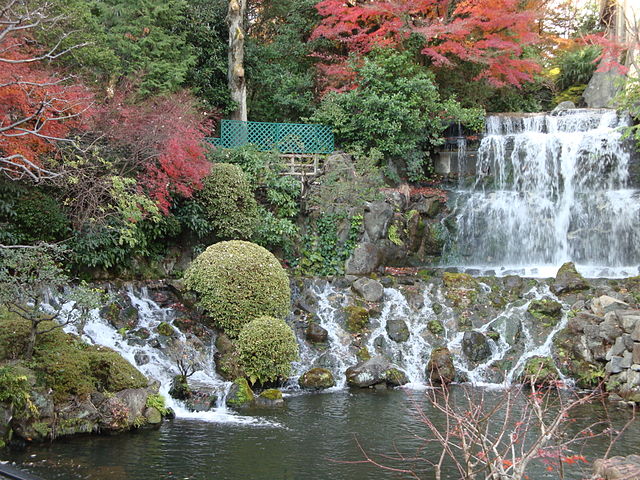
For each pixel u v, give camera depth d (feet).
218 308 37.37
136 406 27.40
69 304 35.88
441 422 28.53
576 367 37.76
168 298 40.52
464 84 67.72
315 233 51.60
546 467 22.00
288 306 39.55
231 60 62.23
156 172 43.11
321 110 61.31
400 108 57.57
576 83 82.48
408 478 21.48
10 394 24.47
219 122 62.13
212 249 39.50
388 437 26.18
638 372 33.58
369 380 36.52
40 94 31.68
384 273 50.03
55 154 37.63
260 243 48.83
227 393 32.01
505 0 61.21
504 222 56.29
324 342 40.52
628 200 53.93
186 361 35.06
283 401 32.60
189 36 60.59
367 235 50.80
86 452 23.79
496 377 38.45
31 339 26.96
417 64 64.03
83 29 46.26
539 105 76.28
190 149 43.98
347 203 51.26
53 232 38.63
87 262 39.68
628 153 56.03
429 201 55.77
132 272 43.11
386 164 58.85
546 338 40.52
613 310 39.45
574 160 57.11
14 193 37.63
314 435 26.43
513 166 59.26
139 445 24.77
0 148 33.27
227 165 48.01
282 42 68.69
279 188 51.85
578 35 82.79
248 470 22.15
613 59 64.75
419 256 54.08
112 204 41.27
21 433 24.45
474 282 46.73
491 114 64.49
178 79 53.42
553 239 55.31
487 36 64.23
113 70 48.03
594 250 54.08
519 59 67.36
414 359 40.16
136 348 34.35
